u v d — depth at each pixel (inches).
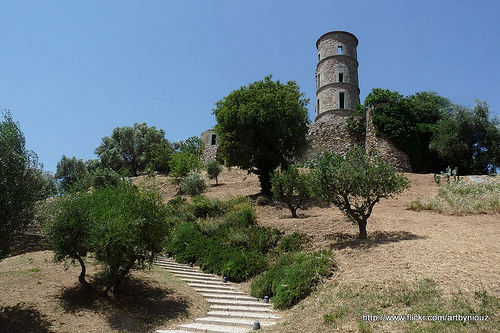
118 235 282.8
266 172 741.9
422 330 199.6
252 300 339.6
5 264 353.7
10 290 287.6
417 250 319.3
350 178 385.4
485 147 836.0
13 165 251.6
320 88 1299.2
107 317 273.3
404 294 239.8
